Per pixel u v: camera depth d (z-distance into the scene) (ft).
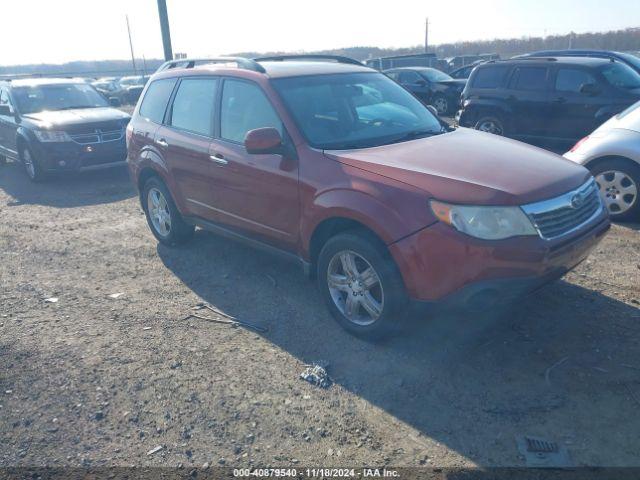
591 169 21.45
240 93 15.74
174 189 18.30
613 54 38.19
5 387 12.07
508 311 14.07
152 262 19.03
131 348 13.46
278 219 14.52
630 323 13.33
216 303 15.70
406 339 13.24
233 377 12.12
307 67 16.35
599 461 9.31
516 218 10.91
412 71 62.28
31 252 20.58
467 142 14.12
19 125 32.55
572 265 12.17
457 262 10.96
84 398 11.61
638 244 18.49
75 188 31.24
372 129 14.92
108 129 32.24
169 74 19.11
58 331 14.46
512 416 10.45
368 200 11.98
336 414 10.81
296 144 13.80
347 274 13.12
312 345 13.24
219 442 10.23
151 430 10.61
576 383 11.27
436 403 10.95
